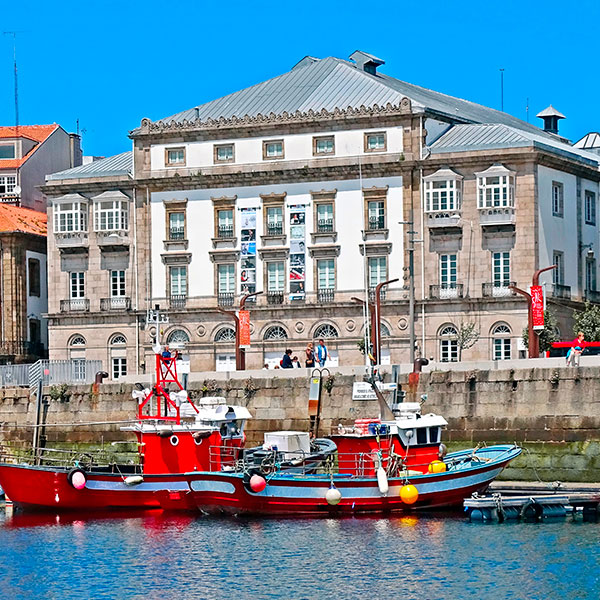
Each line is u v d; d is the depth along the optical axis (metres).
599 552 73.31
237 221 137.25
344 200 134.50
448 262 131.88
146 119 139.25
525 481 93.81
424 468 85.75
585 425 92.94
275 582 69.25
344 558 73.25
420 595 66.62
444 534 78.12
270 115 135.88
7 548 77.75
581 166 138.75
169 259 138.88
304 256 135.38
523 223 130.12
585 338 125.12
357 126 134.12
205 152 138.12
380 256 133.62
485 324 130.38
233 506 84.19
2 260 146.12
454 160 131.62
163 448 87.88
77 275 141.62
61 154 163.62
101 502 87.69
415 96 142.50
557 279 134.50
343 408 102.00
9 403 114.19
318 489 83.69
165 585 69.31
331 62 146.25
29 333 147.62
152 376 111.00
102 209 140.38
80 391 111.19
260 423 104.62
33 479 87.88
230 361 136.88
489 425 96.00
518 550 73.94
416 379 98.81
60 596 67.88
